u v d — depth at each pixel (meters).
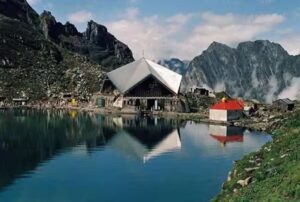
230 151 86.56
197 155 82.69
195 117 148.62
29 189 61.09
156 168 72.31
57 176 67.62
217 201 44.91
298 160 43.69
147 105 179.00
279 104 158.00
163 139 102.38
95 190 60.47
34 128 120.38
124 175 68.00
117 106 178.88
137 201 55.75
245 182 45.28
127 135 108.69
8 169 72.19
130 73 189.12
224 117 135.50
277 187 38.00
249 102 170.50
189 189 60.25
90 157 81.38
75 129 119.00
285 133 65.62
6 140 100.38
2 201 56.31
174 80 187.25
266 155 54.62
